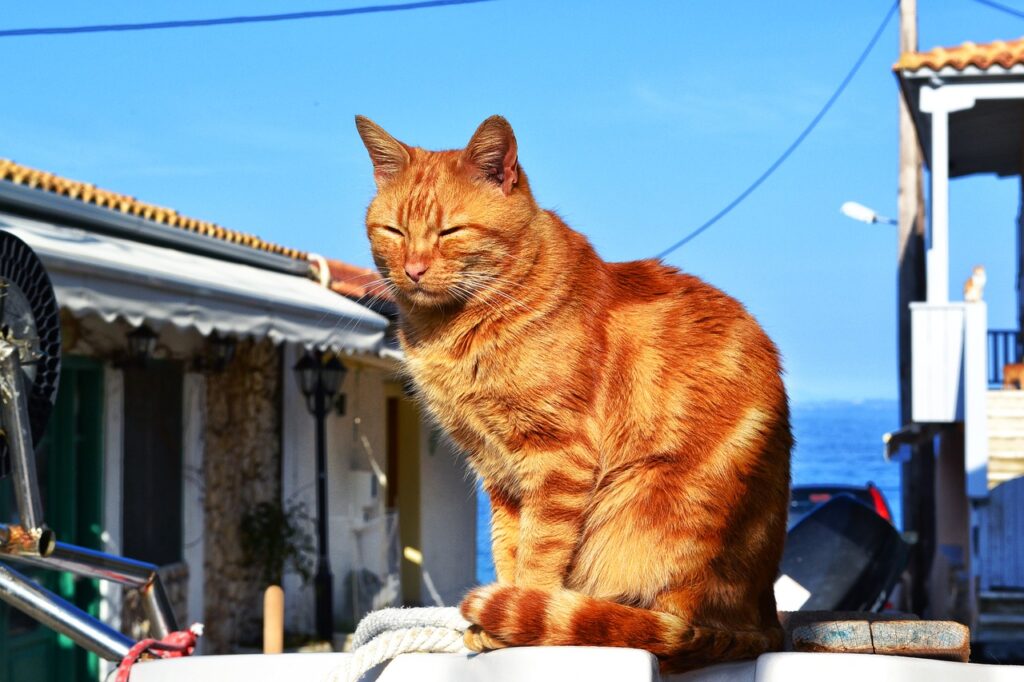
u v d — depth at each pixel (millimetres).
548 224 2348
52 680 7043
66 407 7184
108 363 7449
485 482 2334
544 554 2105
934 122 9969
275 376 10109
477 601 1682
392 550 12508
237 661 1602
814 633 1607
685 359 2100
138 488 7852
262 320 7125
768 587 2105
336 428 11000
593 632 1659
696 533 2008
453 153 2496
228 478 9258
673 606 1985
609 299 2188
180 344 8414
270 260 9148
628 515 2059
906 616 2023
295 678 1596
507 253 2221
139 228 7500
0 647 6395
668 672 1695
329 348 8383
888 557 3092
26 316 1862
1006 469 10391
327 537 10211
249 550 9398
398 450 13688
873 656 1423
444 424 2365
